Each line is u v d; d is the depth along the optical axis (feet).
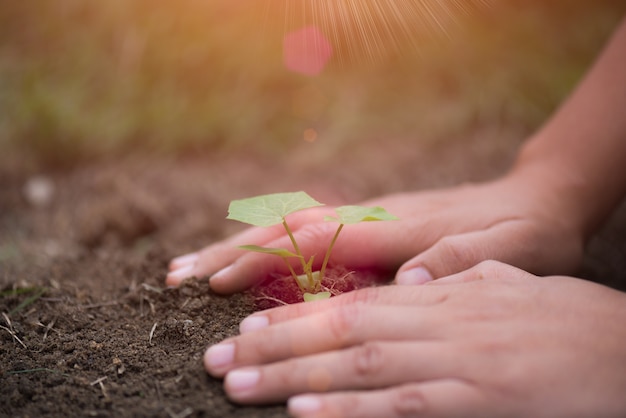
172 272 1.43
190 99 2.89
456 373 1.08
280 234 1.45
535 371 1.07
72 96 2.81
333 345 1.12
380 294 1.18
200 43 2.97
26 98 2.75
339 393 1.08
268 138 2.79
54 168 2.64
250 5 3.04
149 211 2.10
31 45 3.16
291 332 1.14
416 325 1.12
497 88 2.95
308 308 1.19
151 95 2.87
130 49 2.97
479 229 1.40
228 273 1.35
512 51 3.11
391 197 1.56
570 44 3.20
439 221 1.41
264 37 3.01
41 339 1.31
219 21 3.06
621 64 1.56
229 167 2.63
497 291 1.17
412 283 1.29
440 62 3.08
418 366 1.08
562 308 1.14
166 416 1.12
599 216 1.52
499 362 1.08
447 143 2.76
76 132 2.65
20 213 2.30
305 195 1.29
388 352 1.09
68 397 1.17
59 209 2.30
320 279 1.29
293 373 1.10
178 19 3.04
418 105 2.94
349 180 2.47
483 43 3.11
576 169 1.51
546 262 1.40
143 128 2.76
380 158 2.64
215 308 1.33
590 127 1.53
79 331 1.34
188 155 2.74
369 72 3.08
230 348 1.15
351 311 1.14
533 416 1.05
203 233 2.02
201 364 1.20
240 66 2.98
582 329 1.12
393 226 1.40
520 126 2.85
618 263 1.82
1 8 3.26
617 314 1.14
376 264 1.40
